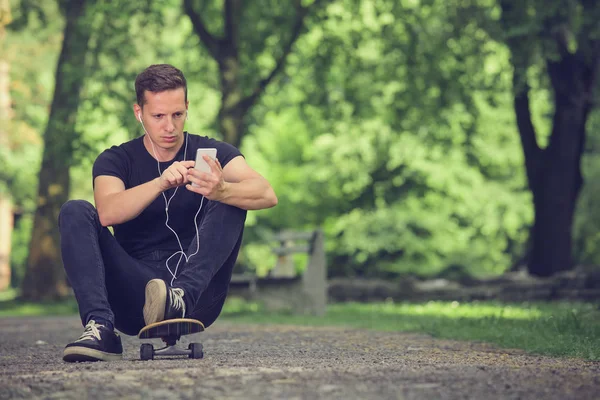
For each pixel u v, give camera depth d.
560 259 19.50
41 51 27.75
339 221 32.44
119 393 3.46
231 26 20.98
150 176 4.97
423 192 32.41
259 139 34.94
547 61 18.91
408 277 19.48
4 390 3.58
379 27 21.88
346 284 19.02
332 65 22.47
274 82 23.98
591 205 31.94
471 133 23.64
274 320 12.16
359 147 30.81
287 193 34.41
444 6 20.56
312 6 21.84
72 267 4.75
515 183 33.78
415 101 22.22
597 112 23.59
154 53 22.58
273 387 3.57
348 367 4.36
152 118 4.88
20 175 35.94
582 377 3.94
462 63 21.22
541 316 9.38
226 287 4.94
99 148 20.45
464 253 33.09
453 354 5.75
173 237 4.95
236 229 4.79
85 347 4.66
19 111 31.86
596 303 14.19
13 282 43.81
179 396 3.38
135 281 4.82
